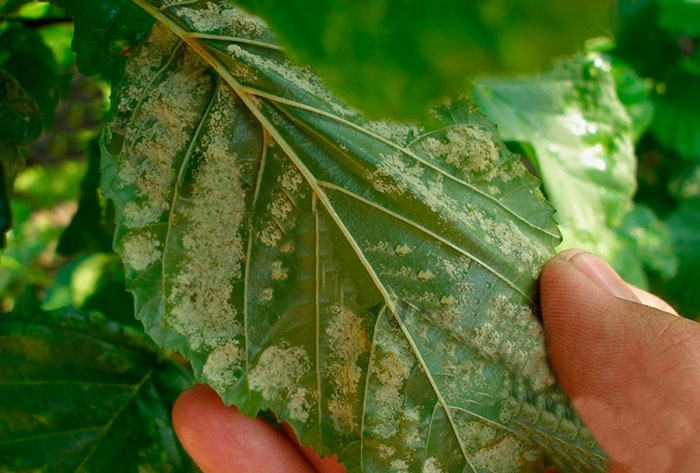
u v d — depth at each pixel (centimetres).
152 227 17
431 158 17
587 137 23
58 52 23
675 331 17
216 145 17
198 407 19
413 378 18
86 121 34
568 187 22
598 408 18
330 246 17
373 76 7
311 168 17
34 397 19
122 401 20
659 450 17
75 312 20
